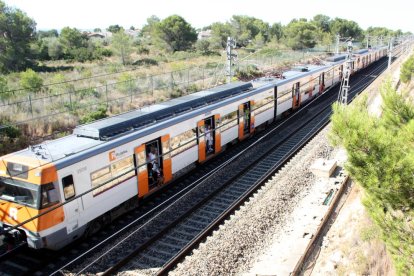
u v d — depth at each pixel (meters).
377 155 6.45
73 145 12.13
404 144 6.83
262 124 23.89
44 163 10.55
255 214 13.14
